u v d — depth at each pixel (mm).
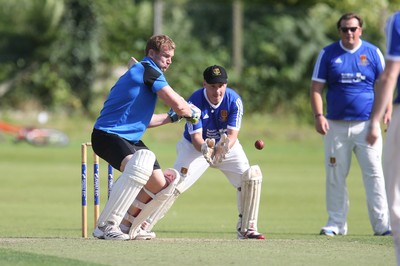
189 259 23922
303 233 39062
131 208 29484
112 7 118500
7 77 113875
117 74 116750
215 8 124938
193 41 121250
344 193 36719
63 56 114500
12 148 91438
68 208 51125
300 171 76875
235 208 52531
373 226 36625
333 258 24234
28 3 113125
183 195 59438
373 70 36094
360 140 36281
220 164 33000
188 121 29188
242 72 120688
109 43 117625
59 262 23375
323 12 128875
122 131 28641
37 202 54125
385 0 128625
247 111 118438
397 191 21922
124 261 23547
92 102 113688
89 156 79438
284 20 124938
